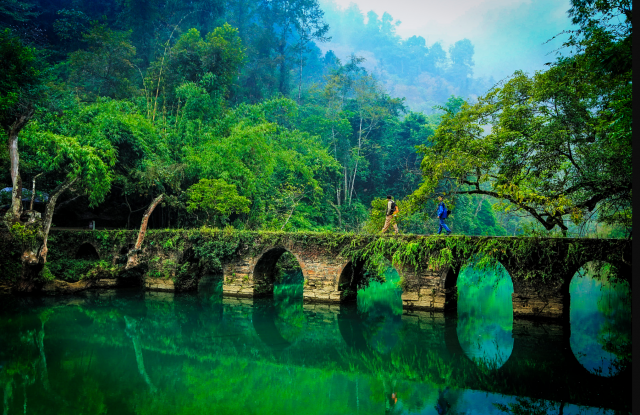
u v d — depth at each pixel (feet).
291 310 60.59
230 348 45.47
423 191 59.67
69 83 101.45
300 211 107.96
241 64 111.45
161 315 57.62
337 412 29.71
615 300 72.38
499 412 29.09
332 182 133.18
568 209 48.32
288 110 109.29
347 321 54.70
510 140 51.42
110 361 40.57
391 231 69.62
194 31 102.99
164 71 101.09
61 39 118.21
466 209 136.98
